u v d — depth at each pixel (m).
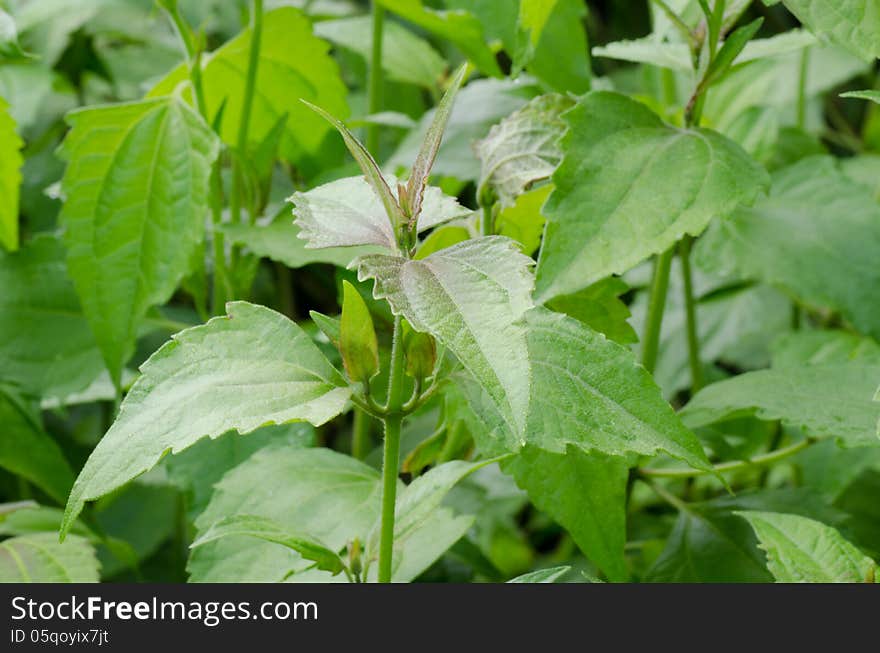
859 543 0.83
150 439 0.69
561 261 0.76
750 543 0.83
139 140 0.84
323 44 0.89
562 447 0.70
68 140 0.84
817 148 0.99
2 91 0.98
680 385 0.99
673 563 0.83
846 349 0.93
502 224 0.81
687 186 0.76
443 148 0.90
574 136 0.77
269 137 0.87
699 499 0.98
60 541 0.69
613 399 0.71
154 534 1.02
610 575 0.76
